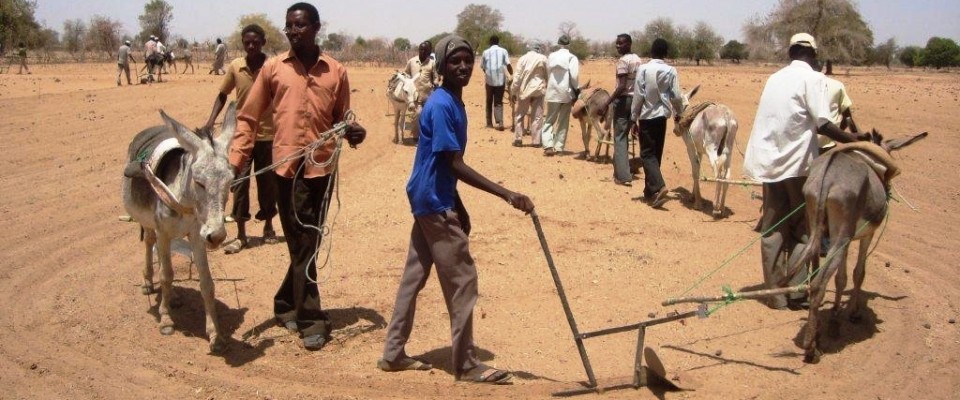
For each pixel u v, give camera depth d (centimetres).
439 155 542
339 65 662
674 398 556
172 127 566
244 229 915
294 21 629
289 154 632
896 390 577
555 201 1164
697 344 657
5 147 1512
